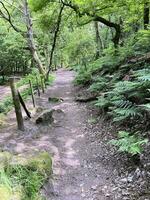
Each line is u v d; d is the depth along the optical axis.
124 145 5.93
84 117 10.41
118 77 11.09
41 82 16.86
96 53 24.56
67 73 34.22
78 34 29.00
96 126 9.04
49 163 5.80
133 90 8.10
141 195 4.89
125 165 6.07
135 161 5.90
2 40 31.44
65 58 49.34
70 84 20.70
